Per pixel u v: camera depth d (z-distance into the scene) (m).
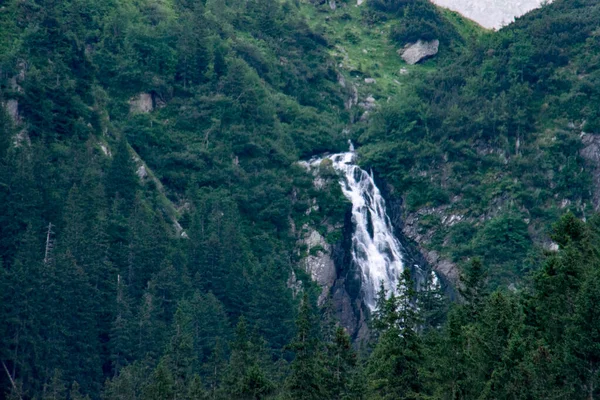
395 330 187.25
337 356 188.50
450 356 186.12
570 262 177.50
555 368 165.62
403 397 182.38
